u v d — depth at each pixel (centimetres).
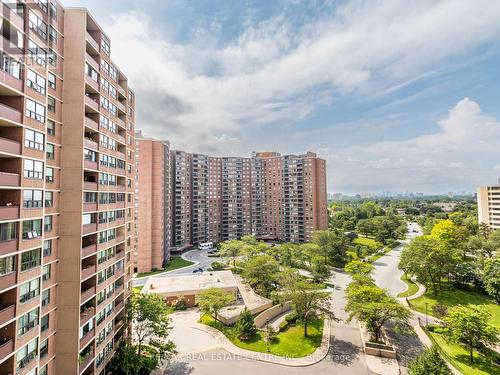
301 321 4272
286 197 12325
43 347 2239
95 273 2689
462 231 9006
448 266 5962
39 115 2014
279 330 4406
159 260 8256
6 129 1852
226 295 4750
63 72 2505
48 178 2309
